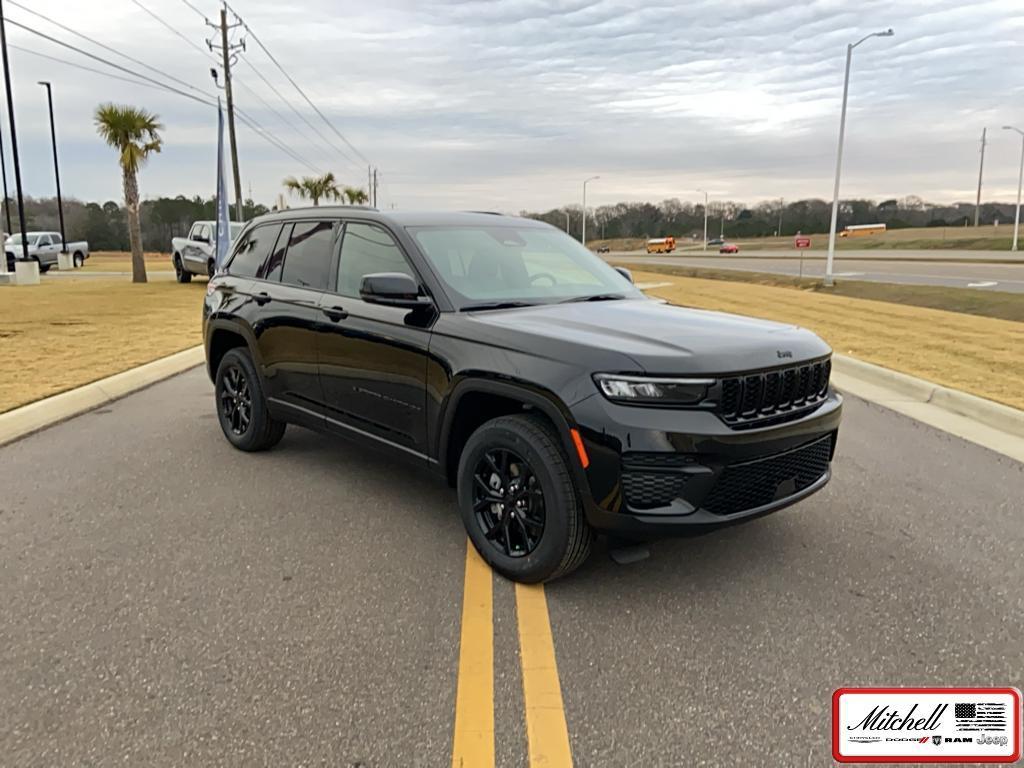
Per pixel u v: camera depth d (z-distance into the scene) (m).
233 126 30.53
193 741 2.34
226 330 5.61
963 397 7.27
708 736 2.40
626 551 3.57
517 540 3.52
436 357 3.74
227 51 29.58
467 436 3.85
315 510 4.39
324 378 4.62
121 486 4.80
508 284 4.25
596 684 2.67
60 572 3.53
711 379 3.03
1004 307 17.83
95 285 23.25
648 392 3.01
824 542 3.98
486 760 2.27
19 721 2.42
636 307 4.14
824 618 3.16
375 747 2.32
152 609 3.18
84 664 2.75
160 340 11.02
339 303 4.49
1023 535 4.11
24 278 23.33
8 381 7.71
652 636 3.00
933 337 11.88
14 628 3.01
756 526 4.21
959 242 75.56
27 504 4.45
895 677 2.75
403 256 4.19
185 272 24.58
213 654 2.83
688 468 3.01
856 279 30.31
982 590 3.44
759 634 3.03
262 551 3.80
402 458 4.13
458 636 2.98
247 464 5.30
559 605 3.26
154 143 25.27
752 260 58.62
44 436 6.04
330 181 53.09
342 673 2.71
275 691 2.60
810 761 2.29
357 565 3.64
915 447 5.95
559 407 3.15
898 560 3.76
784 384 3.30
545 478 3.23
